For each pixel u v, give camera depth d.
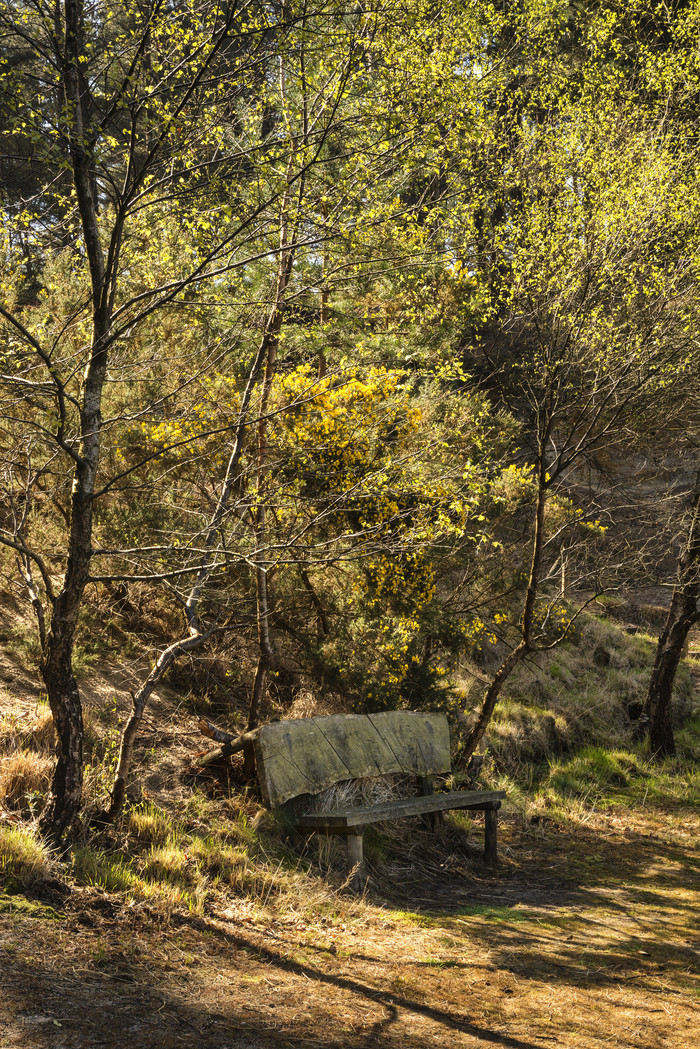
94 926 3.79
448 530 6.40
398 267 5.46
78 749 4.52
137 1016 3.12
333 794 6.30
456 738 8.48
